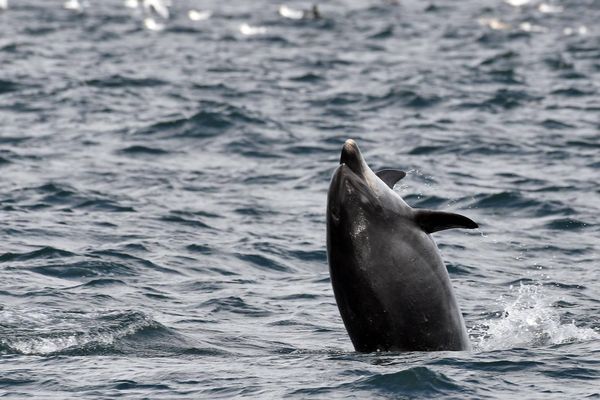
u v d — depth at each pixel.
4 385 46.31
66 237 78.88
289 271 72.88
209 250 76.38
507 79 170.38
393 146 118.75
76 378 47.09
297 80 172.00
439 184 99.00
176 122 127.81
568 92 155.75
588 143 118.94
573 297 65.06
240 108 134.50
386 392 44.25
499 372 46.34
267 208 91.38
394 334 48.38
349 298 48.34
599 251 77.62
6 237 77.88
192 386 45.75
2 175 101.56
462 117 137.38
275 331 57.34
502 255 76.38
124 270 70.19
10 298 62.19
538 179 100.75
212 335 55.84
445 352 48.44
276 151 116.56
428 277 48.25
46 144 118.00
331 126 131.00
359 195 47.78
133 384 46.16
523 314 60.56
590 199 93.12
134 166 107.94
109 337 53.47
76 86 158.50
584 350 49.94
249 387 45.28
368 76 176.50
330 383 45.28
